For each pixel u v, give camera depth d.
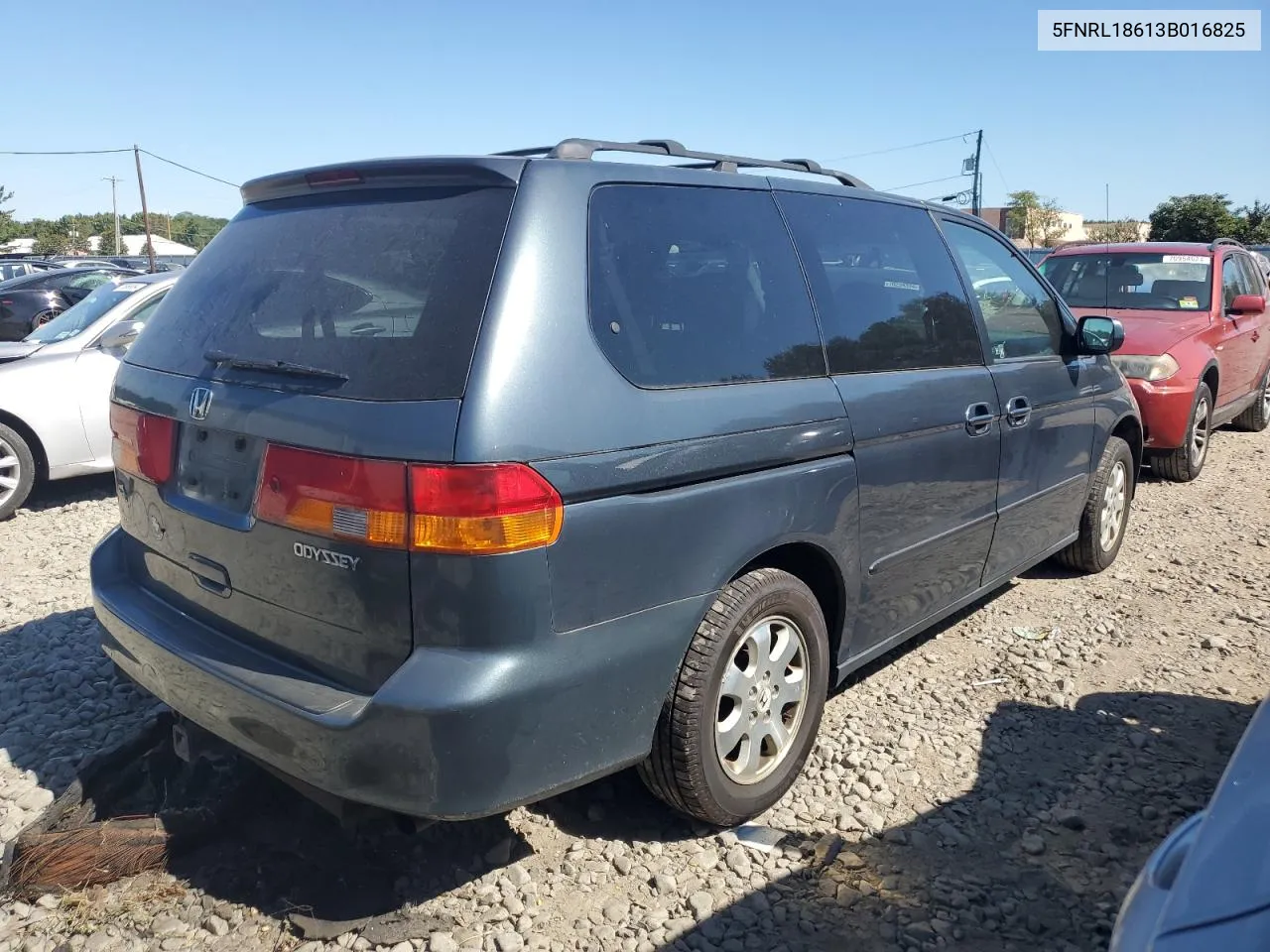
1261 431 10.28
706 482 2.80
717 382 2.90
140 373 3.18
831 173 3.86
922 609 3.89
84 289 13.04
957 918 2.76
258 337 2.82
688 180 3.07
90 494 7.73
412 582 2.35
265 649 2.71
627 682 2.65
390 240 2.71
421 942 2.63
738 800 3.05
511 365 2.41
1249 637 4.71
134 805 3.19
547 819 3.19
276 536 2.58
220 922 2.69
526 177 2.63
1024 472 4.36
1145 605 5.11
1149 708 3.98
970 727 3.81
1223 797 1.71
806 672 3.26
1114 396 5.25
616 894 2.85
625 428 2.59
